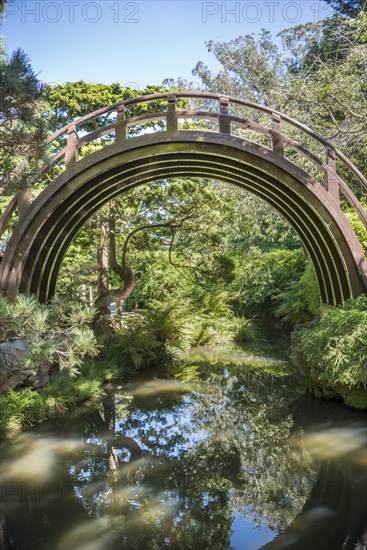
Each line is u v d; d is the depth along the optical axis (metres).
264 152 7.53
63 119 11.44
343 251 7.58
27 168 5.48
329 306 9.29
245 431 6.47
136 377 9.85
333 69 9.90
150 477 5.04
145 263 16.14
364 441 5.70
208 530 3.94
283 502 4.44
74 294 12.21
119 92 11.39
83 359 9.47
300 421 6.66
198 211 11.73
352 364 6.36
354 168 7.65
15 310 5.26
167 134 7.47
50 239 8.73
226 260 13.00
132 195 11.48
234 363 11.09
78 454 5.69
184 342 12.49
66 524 4.05
